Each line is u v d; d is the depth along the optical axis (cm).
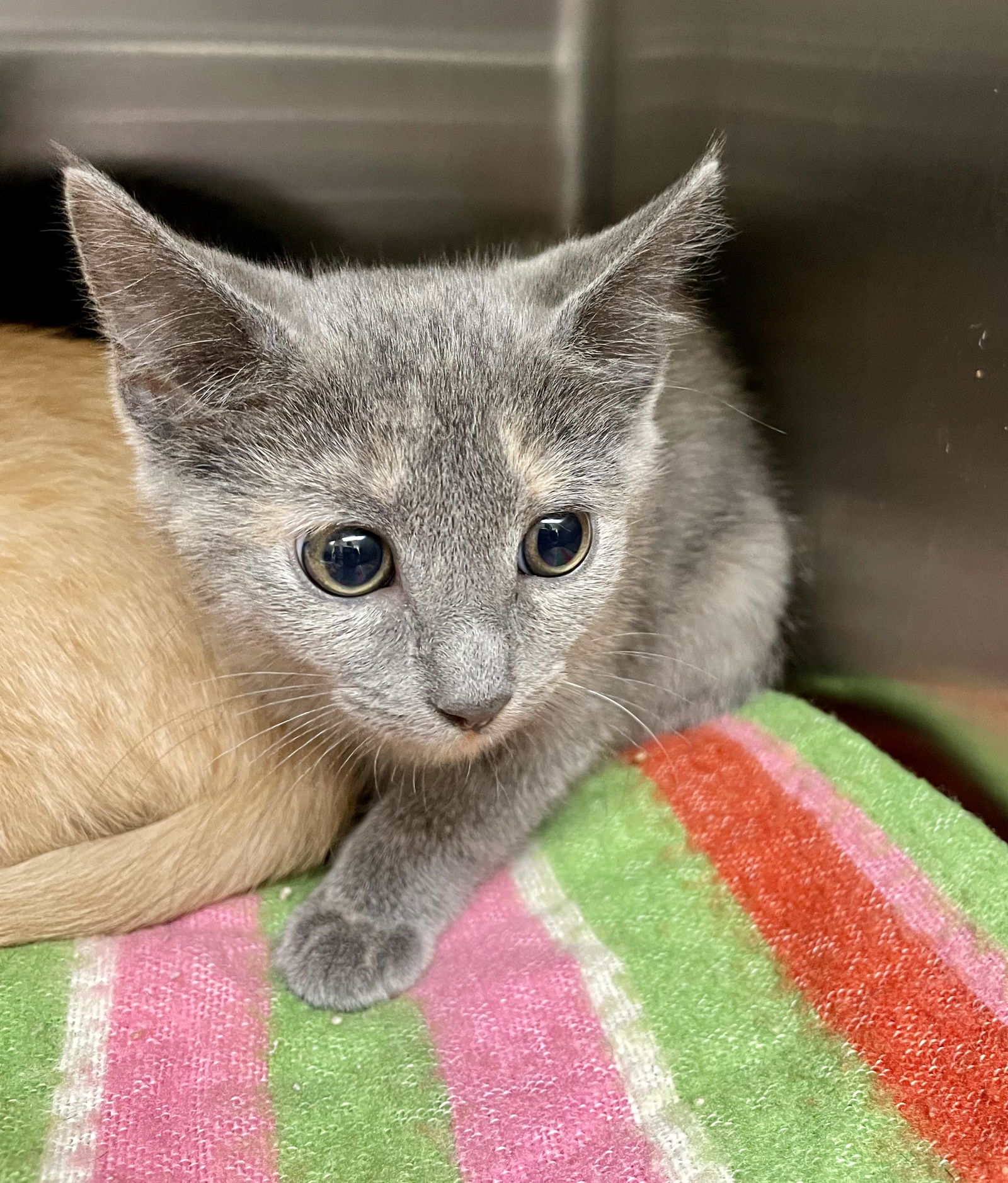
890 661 21
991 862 17
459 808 19
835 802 19
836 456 22
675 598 22
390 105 25
